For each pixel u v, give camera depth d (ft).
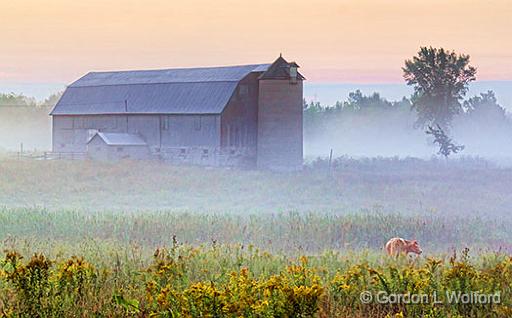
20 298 110.32
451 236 234.38
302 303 100.12
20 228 233.55
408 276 120.06
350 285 117.60
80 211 303.48
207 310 99.91
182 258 139.13
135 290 117.91
